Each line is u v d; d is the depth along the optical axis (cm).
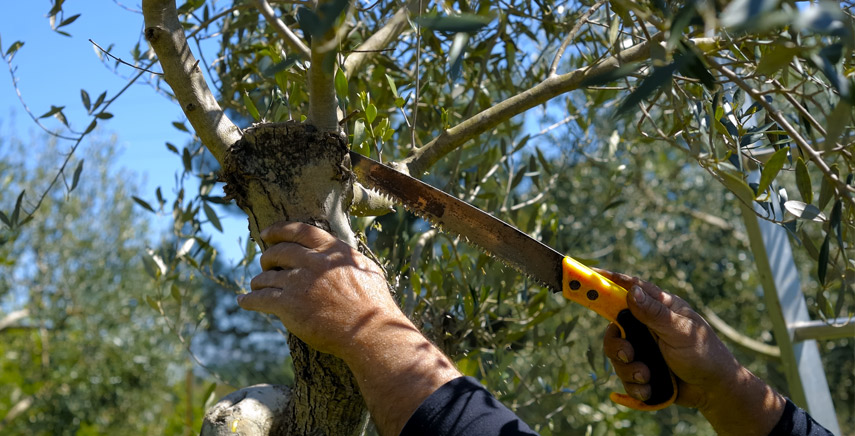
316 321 116
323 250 121
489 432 106
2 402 850
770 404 144
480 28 84
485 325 238
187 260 248
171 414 960
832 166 129
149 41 132
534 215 251
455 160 220
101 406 880
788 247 258
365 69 239
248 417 147
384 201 158
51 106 188
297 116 193
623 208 632
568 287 147
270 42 251
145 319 884
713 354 140
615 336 149
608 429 502
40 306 803
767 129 162
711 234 707
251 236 138
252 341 959
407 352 114
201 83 136
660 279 655
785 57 73
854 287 184
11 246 743
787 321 251
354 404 136
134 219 878
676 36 71
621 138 280
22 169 808
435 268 234
